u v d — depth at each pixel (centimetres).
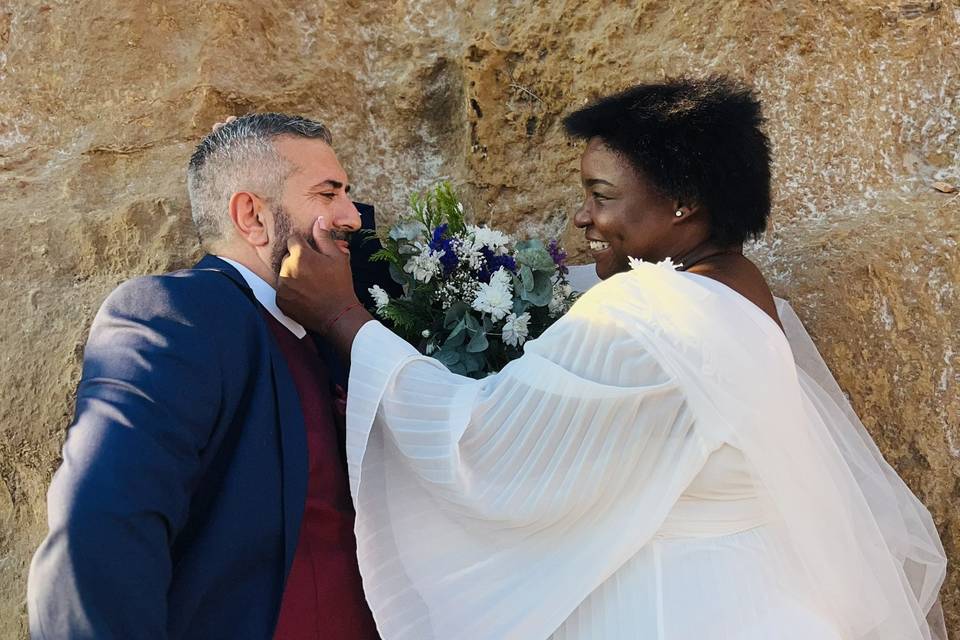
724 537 181
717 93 201
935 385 241
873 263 244
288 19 284
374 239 239
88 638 153
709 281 188
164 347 173
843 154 263
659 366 176
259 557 178
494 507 183
